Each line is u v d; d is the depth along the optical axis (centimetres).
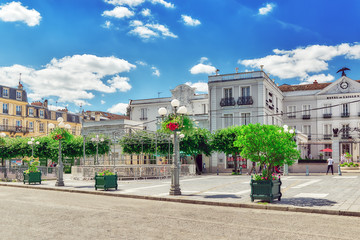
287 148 1145
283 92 4600
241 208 1082
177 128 1392
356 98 4150
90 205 1134
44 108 6159
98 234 686
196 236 668
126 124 4231
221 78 3812
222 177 2631
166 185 1886
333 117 4250
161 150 3192
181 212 983
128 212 977
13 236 668
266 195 1113
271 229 735
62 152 3528
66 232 705
